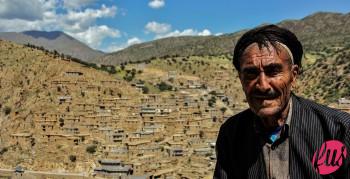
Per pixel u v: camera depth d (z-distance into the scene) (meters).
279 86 1.11
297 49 1.14
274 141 1.16
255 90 1.13
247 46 1.13
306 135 1.12
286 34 1.12
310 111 1.15
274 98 1.12
